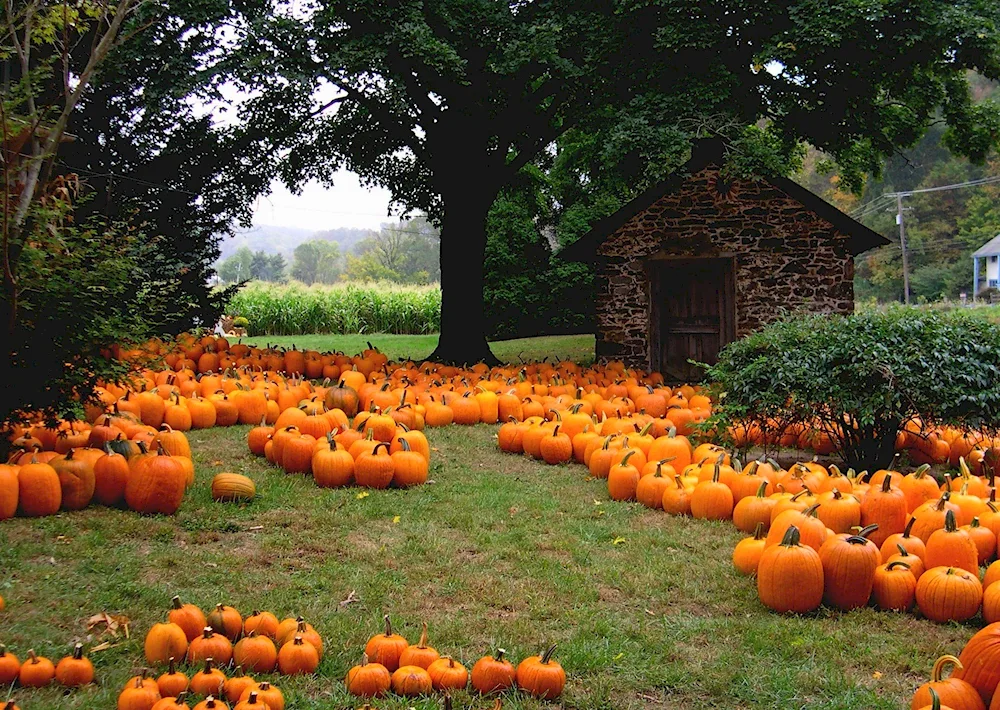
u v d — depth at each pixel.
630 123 15.80
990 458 10.40
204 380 12.53
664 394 13.68
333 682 5.19
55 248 7.98
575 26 16.83
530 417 12.04
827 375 9.16
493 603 6.52
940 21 15.41
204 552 7.17
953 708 4.58
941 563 6.63
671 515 8.70
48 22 8.95
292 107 19.22
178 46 16.91
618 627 6.11
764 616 6.29
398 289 38.16
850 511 7.45
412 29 15.45
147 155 18.36
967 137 20.70
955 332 9.22
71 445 8.65
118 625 5.74
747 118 18.08
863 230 17.83
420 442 9.94
